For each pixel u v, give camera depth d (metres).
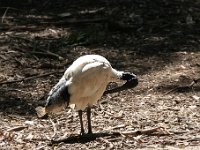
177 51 16.69
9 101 13.16
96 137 10.50
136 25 18.73
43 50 16.44
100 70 10.23
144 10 20.20
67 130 11.21
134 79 10.66
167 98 13.30
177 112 12.27
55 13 20.42
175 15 19.89
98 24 18.62
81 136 10.52
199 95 13.50
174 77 14.61
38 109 11.70
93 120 11.80
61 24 19.02
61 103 10.08
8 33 18.06
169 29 18.59
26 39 17.42
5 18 19.75
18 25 18.95
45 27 18.72
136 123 11.52
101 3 21.31
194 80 14.30
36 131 11.19
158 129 10.88
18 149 10.21
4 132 11.04
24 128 11.34
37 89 13.95
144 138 10.53
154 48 16.92
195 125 11.34
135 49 16.86
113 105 12.79
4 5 21.44
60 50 16.69
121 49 16.86
